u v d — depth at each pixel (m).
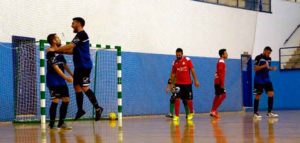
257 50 19.08
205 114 16.16
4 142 5.86
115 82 14.12
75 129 8.39
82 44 7.91
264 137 5.76
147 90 15.09
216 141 5.29
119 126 8.88
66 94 8.53
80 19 7.98
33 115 11.86
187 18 16.48
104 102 13.74
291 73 20.06
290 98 20.05
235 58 18.22
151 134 6.70
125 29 14.52
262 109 19.09
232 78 18.08
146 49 15.11
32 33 12.23
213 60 17.34
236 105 18.17
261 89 12.22
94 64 13.41
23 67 11.85
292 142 4.96
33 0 12.29
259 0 19.31
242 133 6.60
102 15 13.91
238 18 18.38
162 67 15.58
